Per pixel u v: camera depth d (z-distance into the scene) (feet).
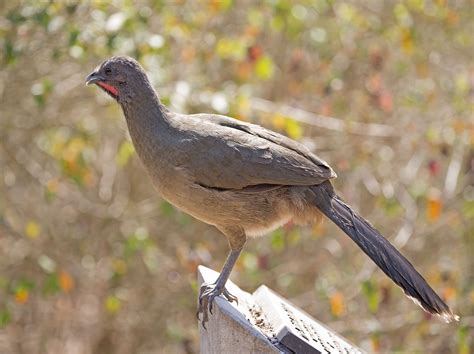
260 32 48.60
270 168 26.96
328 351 23.88
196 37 46.44
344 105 48.67
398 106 49.47
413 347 46.16
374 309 41.32
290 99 48.98
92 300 49.03
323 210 27.43
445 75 51.78
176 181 26.96
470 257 49.03
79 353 49.39
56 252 47.11
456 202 47.80
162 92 40.19
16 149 48.01
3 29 42.34
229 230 27.76
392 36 48.60
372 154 48.42
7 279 45.16
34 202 47.98
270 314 25.41
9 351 48.85
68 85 46.52
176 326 44.91
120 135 48.78
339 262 48.06
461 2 51.80
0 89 46.16
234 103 41.83
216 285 26.45
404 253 48.80
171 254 47.44
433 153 47.57
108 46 40.09
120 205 47.98
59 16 40.68
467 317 42.78
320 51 48.62
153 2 43.14
